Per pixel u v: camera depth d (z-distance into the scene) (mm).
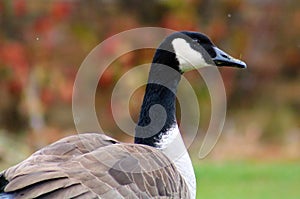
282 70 21234
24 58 18203
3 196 5887
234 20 19984
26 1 18203
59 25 18422
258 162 16750
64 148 6590
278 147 18312
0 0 18203
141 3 19109
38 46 18266
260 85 20734
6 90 18234
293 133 19188
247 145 18250
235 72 20125
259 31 20703
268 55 20750
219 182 14047
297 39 20984
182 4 19031
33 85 18234
